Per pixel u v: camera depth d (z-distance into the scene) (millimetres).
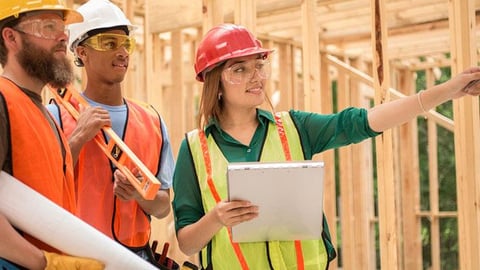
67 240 1751
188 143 2129
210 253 2078
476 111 2580
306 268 2018
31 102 1815
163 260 2453
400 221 7098
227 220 1849
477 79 1979
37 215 1722
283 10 4277
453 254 8086
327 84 5707
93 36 2371
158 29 4531
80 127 2230
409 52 6082
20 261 1665
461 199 2596
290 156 2055
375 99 2652
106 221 2355
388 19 4957
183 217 2094
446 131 8258
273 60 6297
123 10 3375
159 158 2486
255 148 2072
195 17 4332
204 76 2143
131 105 2518
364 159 6000
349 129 2064
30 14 1818
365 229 5957
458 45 2596
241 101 2066
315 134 2105
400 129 6980
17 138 1727
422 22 4969
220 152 2084
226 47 2064
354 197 5992
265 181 1807
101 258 1774
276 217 1896
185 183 2109
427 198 8312
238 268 2021
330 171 5660
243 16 3012
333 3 4332
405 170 6922
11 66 1857
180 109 4930
